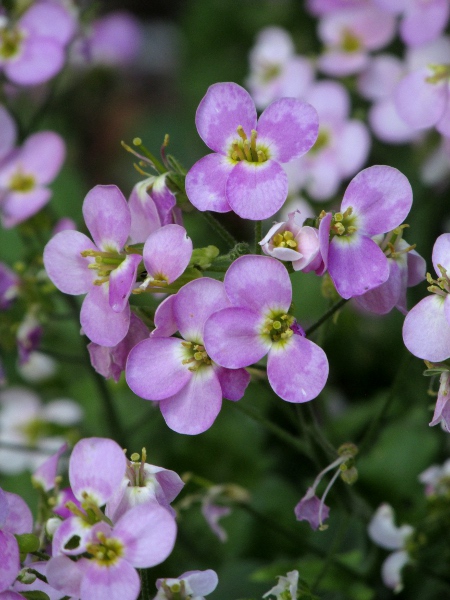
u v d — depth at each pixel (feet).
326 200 1.15
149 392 0.87
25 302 1.07
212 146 0.89
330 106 1.15
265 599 1.02
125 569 0.83
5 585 0.85
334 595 1.05
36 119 1.14
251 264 0.86
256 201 0.87
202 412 0.87
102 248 0.89
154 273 0.87
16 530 0.88
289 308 0.86
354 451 0.91
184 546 1.11
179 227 0.87
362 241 0.87
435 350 0.87
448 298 0.86
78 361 1.08
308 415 0.93
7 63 1.11
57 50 1.11
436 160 1.17
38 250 1.10
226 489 1.02
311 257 0.86
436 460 1.13
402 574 1.03
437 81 1.03
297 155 0.88
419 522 1.04
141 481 0.87
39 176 1.10
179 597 0.86
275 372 0.86
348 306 1.17
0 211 1.09
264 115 0.88
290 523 1.12
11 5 1.12
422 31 1.12
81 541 0.84
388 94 1.16
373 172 0.87
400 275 0.90
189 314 0.87
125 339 0.88
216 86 0.89
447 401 0.87
